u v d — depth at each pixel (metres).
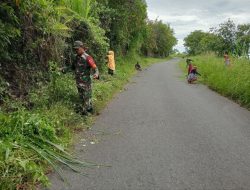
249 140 7.49
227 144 7.19
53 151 6.18
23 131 6.47
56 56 11.15
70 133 7.61
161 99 12.80
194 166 5.97
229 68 17.12
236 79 13.79
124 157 6.38
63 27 10.82
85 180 5.40
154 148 6.89
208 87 17.05
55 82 9.65
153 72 29.11
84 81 9.26
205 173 5.69
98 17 19.81
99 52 16.83
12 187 4.84
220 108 11.10
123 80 19.06
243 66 15.59
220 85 15.24
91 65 9.12
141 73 27.45
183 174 5.64
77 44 9.21
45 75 10.37
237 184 5.30
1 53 8.48
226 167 5.95
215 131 8.18
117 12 25.55
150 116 9.76
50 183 5.17
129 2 28.70
